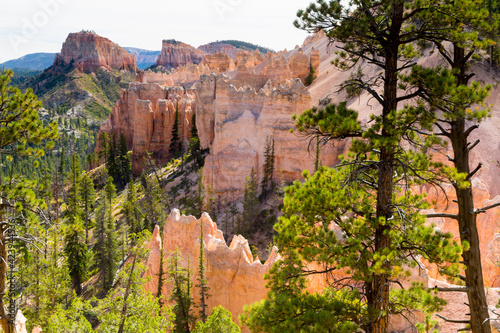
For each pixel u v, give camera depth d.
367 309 15.88
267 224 64.38
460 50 19.58
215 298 35.91
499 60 19.36
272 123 71.88
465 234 18.64
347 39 17.12
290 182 70.44
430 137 16.27
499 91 63.88
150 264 42.62
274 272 17.95
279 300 16.19
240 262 35.62
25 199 26.78
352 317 16.05
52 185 108.38
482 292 18.23
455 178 16.28
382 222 15.31
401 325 25.44
